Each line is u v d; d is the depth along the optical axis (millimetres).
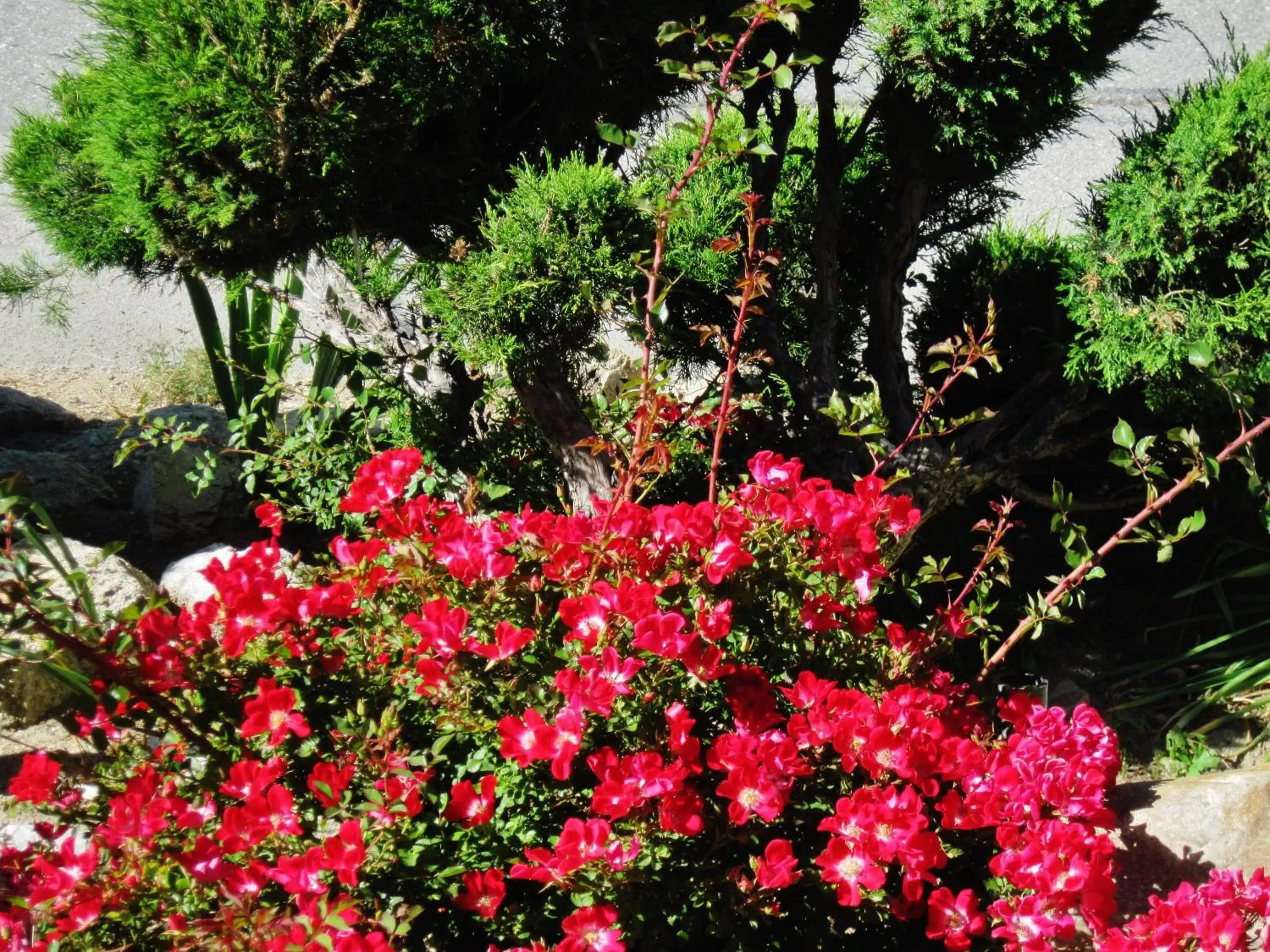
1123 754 3150
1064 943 2322
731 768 2049
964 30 2729
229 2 2656
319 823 1988
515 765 2164
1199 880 2586
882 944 2285
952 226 3688
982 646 2738
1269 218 2879
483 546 2230
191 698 2213
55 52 8805
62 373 5637
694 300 3479
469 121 3014
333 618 2328
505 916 2107
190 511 4074
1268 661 3236
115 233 3207
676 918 2084
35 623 2012
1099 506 3572
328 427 3275
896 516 2389
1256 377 2965
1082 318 3049
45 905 1920
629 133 2580
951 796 2229
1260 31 8203
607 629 2119
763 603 2301
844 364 3809
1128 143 3178
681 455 3504
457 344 2947
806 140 3783
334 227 2982
